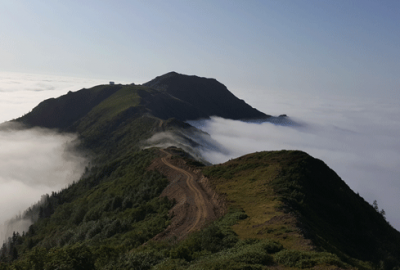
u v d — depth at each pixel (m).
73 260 20.95
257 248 22.39
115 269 22.34
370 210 54.12
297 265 19.42
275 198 41.16
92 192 93.19
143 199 61.56
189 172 69.94
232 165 64.19
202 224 37.78
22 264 21.45
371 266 27.02
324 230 36.38
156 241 34.25
